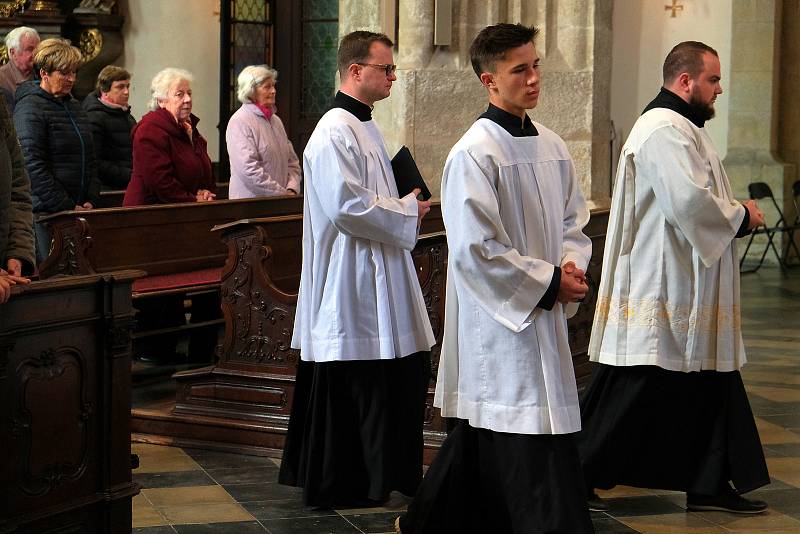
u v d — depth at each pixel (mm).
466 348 4555
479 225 4367
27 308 4238
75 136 8516
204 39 15969
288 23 14680
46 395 4371
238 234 6895
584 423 5773
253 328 6891
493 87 4508
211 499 5922
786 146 15289
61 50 8414
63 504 4465
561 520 4352
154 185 8773
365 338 5625
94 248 7844
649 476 5699
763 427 7434
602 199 10664
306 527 5500
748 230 5559
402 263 5762
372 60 5680
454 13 10078
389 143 10242
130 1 15984
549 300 4363
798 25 15055
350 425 5727
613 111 13734
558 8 10375
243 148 9242
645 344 5594
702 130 5727
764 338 10414
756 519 5652
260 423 6785
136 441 7035
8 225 4387
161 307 9031
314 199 5750
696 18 14180
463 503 4621
